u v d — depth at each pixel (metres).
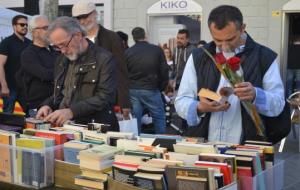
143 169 2.13
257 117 2.72
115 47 4.92
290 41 11.36
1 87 6.56
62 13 13.23
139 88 7.05
